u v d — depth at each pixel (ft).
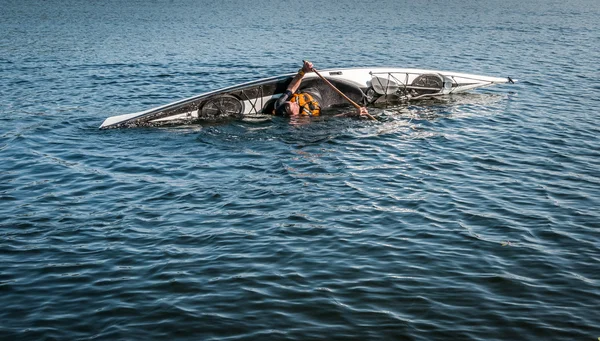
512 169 36.06
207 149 40.88
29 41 91.20
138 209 30.91
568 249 26.11
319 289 22.99
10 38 94.12
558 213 29.73
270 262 25.11
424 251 25.90
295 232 27.84
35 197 32.73
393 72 52.90
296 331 20.44
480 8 145.38
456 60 74.43
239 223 28.96
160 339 20.17
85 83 62.49
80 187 34.09
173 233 28.04
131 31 103.55
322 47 84.94
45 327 20.97
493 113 48.93
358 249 26.13
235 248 26.37
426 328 20.57
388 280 23.62
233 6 153.07
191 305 22.07
